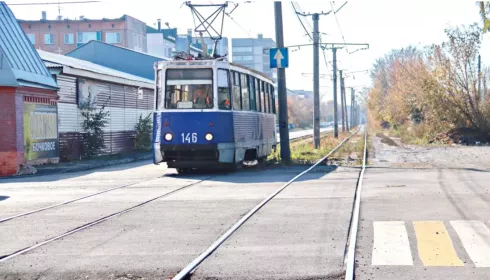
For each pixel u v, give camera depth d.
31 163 24.86
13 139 22.97
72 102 30.48
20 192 16.56
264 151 25.67
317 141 37.38
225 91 20.50
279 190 15.41
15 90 23.08
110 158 31.23
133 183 18.30
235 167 21.31
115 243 9.43
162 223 11.03
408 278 7.15
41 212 12.62
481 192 14.20
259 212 11.94
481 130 42.22
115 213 12.23
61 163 27.30
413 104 52.62
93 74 31.97
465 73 42.47
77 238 9.85
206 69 20.20
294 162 25.20
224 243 9.23
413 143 43.88
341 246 8.84
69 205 13.58
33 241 9.72
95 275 7.66
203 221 11.13
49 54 37.41
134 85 38.28
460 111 42.62
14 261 8.41
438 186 15.52
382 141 49.44
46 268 8.01
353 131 89.75
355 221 10.54
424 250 8.45
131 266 8.03
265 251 8.66
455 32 42.44
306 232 9.88
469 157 27.70
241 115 21.70
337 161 26.09
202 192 15.45
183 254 8.62
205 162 20.23
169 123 20.23
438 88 42.94
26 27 87.06
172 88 20.38
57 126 27.36
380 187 15.53
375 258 8.07
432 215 11.09
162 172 22.58
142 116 41.09
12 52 24.08
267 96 26.81
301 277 7.32
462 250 8.43
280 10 25.28
